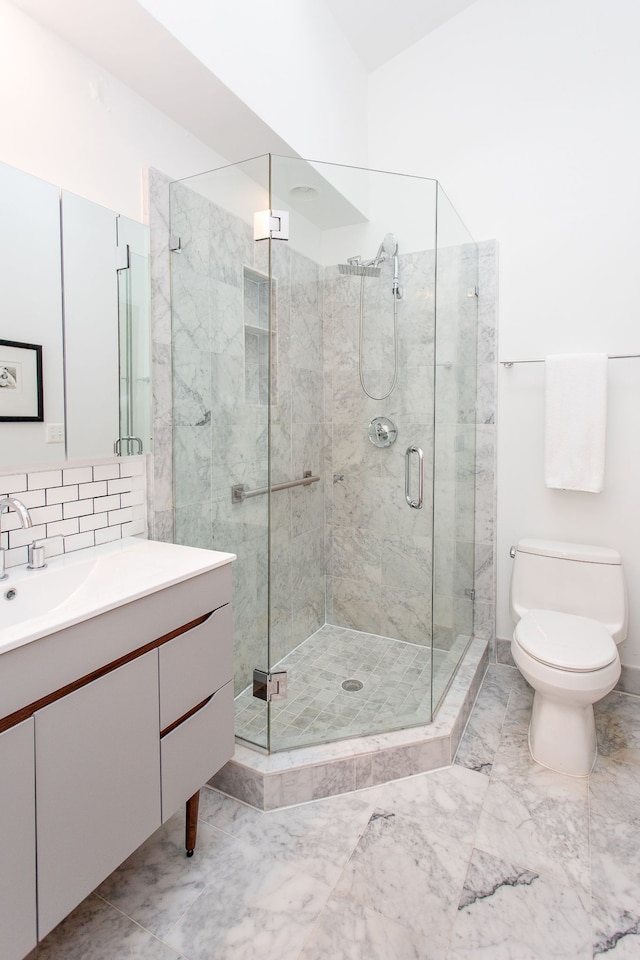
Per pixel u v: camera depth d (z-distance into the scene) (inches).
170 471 73.6
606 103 84.6
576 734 69.0
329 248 88.4
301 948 45.6
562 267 89.7
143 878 52.9
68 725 39.4
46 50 54.1
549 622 78.4
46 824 38.0
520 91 91.1
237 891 51.3
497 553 99.8
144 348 67.5
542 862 54.7
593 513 90.5
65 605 42.7
